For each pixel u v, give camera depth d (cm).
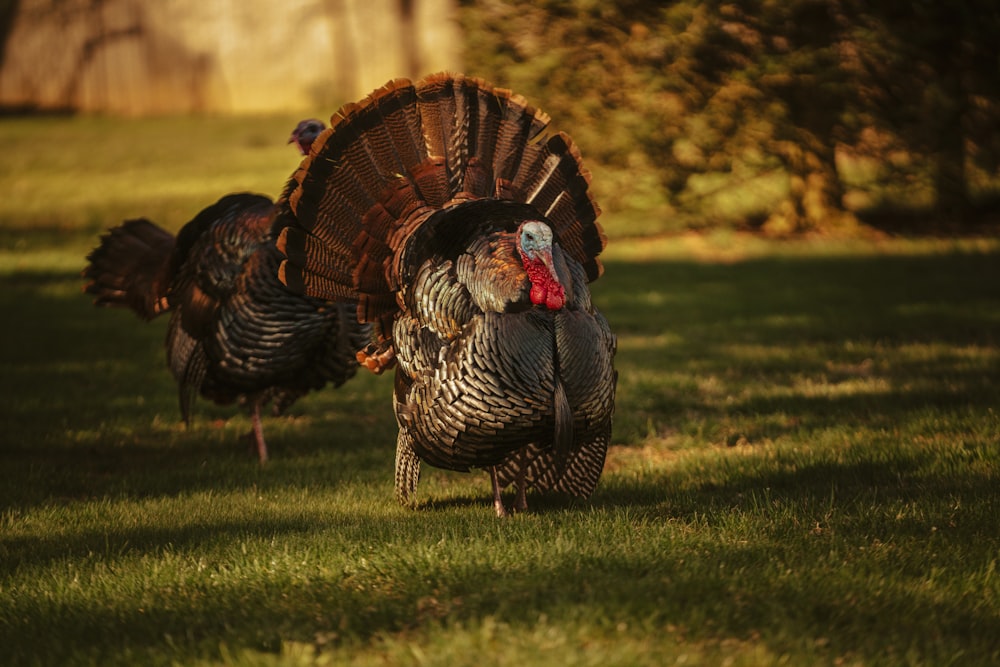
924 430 1173
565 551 771
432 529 870
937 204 2827
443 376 855
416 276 889
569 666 587
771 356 1602
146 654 630
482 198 956
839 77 2414
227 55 5369
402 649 612
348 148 930
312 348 1135
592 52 2492
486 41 2516
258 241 1098
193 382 1180
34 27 5362
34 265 2397
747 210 2905
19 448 1241
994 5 2378
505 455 886
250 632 648
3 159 3919
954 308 1867
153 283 1248
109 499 1045
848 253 2456
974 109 2580
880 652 608
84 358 1692
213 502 1026
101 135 4581
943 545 791
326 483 1107
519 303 835
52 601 734
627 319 1872
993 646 630
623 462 1183
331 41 5347
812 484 1007
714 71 2459
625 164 2603
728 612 654
